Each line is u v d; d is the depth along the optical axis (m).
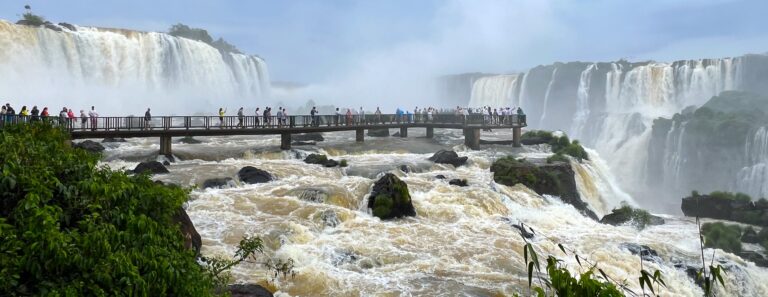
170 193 9.37
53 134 11.54
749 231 24.78
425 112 44.97
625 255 18.97
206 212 19.05
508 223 20.86
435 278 14.98
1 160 7.71
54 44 46.81
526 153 37.72
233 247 15.94
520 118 40.31
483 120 39.84
